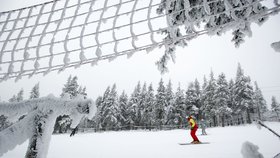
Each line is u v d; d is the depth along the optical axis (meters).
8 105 1.77
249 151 1.20
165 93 43.50
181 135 16.50
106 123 42.56
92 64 1.76
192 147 8.07
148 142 11.05
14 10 2.27
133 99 48.16
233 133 15.59
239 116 42.00
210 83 42.72
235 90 41.69
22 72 1.93
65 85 37.06
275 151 6.11
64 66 1.84
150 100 45.22
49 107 1.70
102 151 7.82
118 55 1.70
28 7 2.22
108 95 44.31
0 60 2.01
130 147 8.92
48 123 1.67
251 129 19.44
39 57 1.93
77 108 1.66
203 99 43.97
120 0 1.87
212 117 42.09
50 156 6.81
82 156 6.74
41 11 2.16
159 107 41.94
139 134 19.34
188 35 1.58
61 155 7.00
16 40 2.06
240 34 3.00
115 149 8.34
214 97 40.69
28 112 1.75
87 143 11.32
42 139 1.62
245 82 40.91
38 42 1.98
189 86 44.12
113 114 42.62
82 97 1.73
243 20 1.45
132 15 1.77
